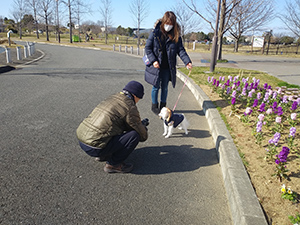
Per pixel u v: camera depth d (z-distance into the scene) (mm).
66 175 3002
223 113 5023
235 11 18234
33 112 5137
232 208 2479
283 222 2203
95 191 2742
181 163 3455
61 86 7625
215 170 3322
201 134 4488
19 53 13781
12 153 3418
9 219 2246
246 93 6117
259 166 3051
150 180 3020
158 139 4195
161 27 4656
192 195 2773
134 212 2459
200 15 11273
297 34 23094
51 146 3699
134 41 48562
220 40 16625
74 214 2373
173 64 4926
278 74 11320
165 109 4043
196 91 6977
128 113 2846
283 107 5039
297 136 3891
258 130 3559
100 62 14711
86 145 2850
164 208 2543
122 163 3162
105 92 7121
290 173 2895
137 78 9664
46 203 2490
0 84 7543
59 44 33656
